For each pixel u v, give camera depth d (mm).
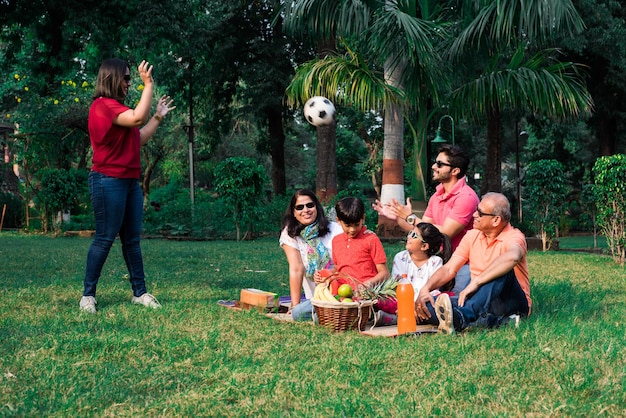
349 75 11969
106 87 5832
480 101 12156
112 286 7395
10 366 3842
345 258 5586
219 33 26797
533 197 15516
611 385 3357
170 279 8352
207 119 30953
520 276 5438
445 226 5863
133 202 6117
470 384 3434
